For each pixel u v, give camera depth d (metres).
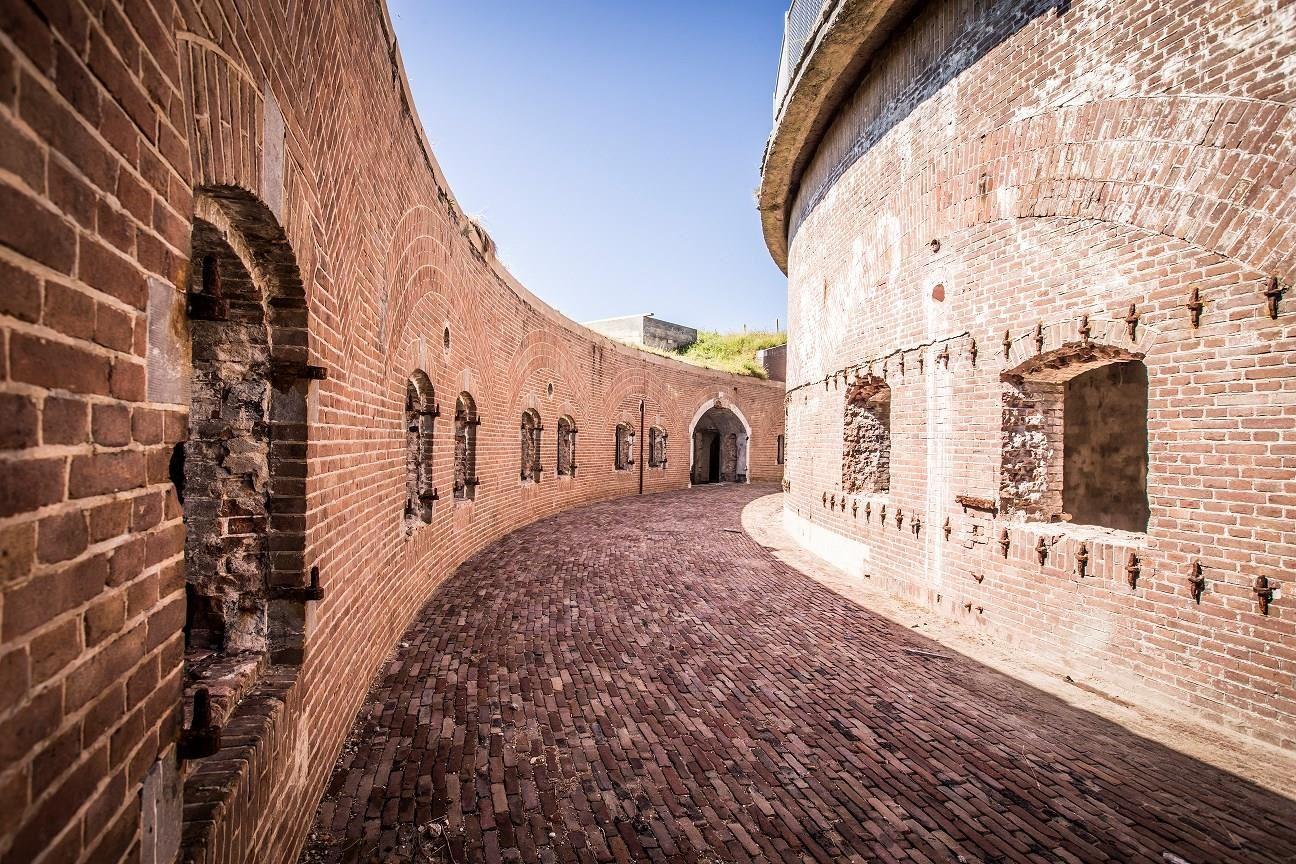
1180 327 4.47
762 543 11.55
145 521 1.60
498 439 10.79
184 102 1.75
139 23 1.50
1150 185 4.66
